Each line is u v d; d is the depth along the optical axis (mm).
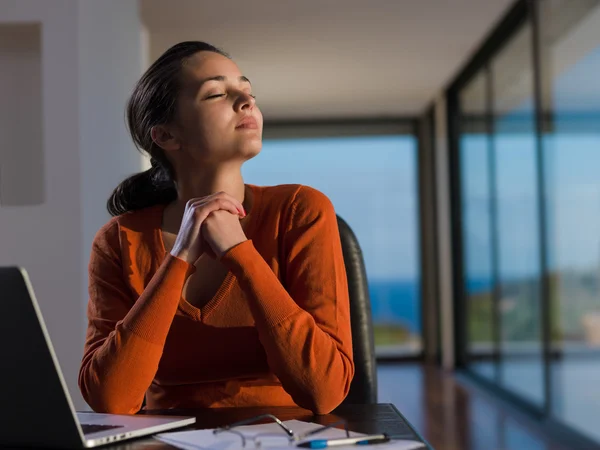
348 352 1221
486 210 5578
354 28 5008
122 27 3699
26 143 2924
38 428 864
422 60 5867
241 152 1296
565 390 3846
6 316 811
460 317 6762
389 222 8219
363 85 6672
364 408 1083
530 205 4434
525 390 4652
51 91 2801
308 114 7969
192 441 880
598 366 3348
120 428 941
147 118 1338
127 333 1149
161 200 1411
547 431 4039
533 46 4250
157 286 1167
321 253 1290
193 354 1256
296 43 5305
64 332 2744
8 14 2809
